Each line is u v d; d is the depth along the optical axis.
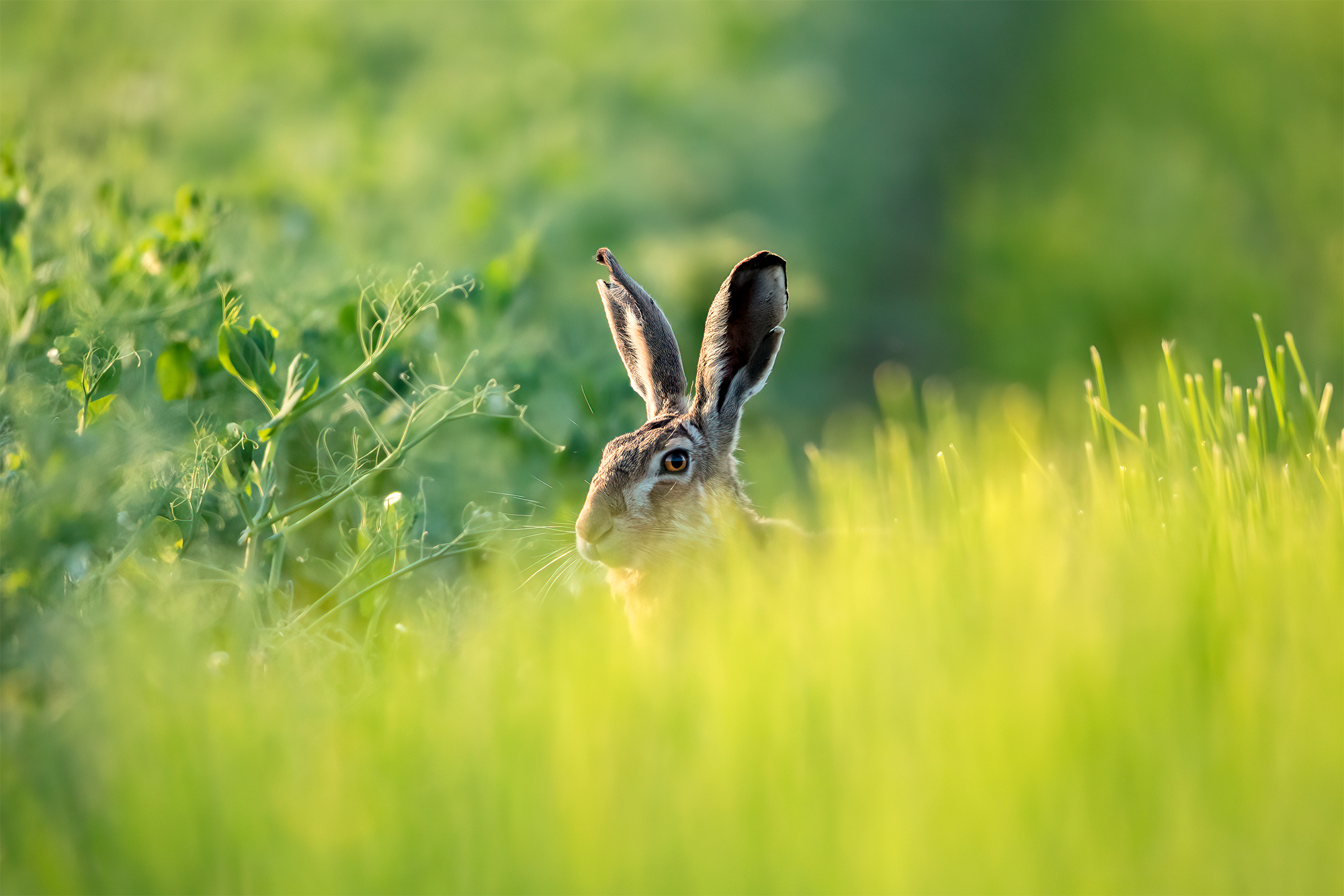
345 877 4.77
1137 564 6.42
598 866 4.66
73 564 6.98
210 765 5.17
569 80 23.89
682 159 21.73
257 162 17.47
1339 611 5.94
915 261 24.28
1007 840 4.67
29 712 6.75
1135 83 31.61
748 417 17.59
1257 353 20.16
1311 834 4.73
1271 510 7.25
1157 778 4.93
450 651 7.21
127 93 16.94
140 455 7.30
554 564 8.91
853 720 5.30
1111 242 24.50
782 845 4.67
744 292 9.13
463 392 9.12
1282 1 34.38
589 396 10.66
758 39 27.95
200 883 4.87
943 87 29.78
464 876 4.74
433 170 18.77
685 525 8.66
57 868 4.98
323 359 9.02
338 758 5.41
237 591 7.51
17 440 7.16
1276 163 27.36
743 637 6.08
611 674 5.80
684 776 5.02
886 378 20.59
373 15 27.02
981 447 10.95
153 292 8.58
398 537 7.70
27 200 9.38
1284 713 5.24
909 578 6.66
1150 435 9.89
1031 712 5.14
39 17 19.22
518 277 11.45
